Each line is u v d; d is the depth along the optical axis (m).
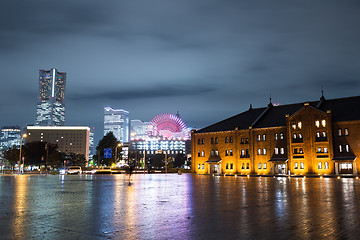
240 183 37.25
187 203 15.90
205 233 8.91
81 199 17.72
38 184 33.62
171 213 12.54
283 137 82.88
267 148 85.00
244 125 91.75
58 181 41.12
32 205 14.97
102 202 16.28
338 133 74.44
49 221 10.73
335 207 14.24
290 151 79.75
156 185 32.03
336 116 76.62
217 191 23.94
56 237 8.41
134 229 9.46
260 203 15.88
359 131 71.88
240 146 90.00
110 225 10.07
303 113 78.94
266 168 84.62
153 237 8.45
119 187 28.58
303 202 16.27
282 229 9.40
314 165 76.19
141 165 194.00
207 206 14.70
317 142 76.31
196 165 98.31
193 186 30.58
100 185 31.78
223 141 93.56
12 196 19.44
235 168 90.12
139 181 41.66
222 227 9.75
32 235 8.63
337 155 73.94
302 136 78.62
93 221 10.76
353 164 71.38
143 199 17.81
